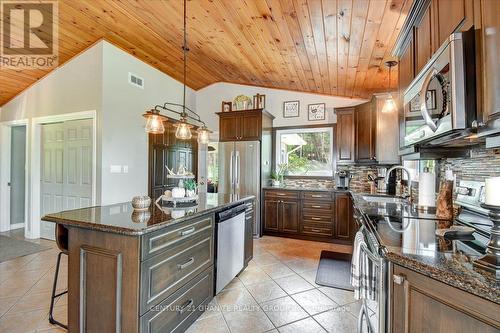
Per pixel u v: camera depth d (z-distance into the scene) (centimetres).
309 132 501
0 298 243
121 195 392
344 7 206
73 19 320
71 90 389
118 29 344
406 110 190
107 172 371
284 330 202
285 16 241
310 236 442
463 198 178
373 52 277
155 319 166
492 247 94
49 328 201
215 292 243
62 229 203
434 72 127
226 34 318
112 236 162
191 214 201
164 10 290
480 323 79
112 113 380
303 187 477
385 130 362
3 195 472
